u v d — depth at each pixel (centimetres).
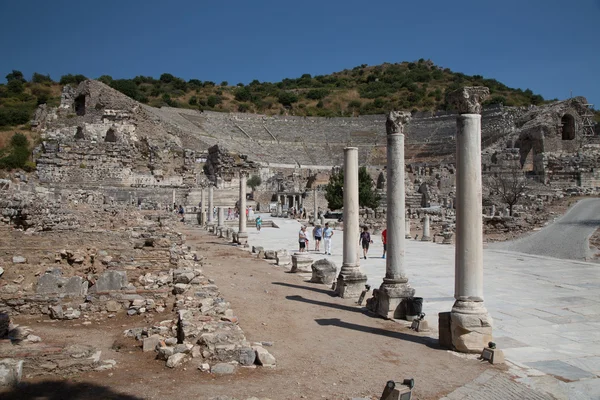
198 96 15238
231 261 2180
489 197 6500
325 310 1212
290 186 7675
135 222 2742
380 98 16275
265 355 766
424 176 7988
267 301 1293
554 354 857
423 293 1452
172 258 1571
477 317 859
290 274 1847
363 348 880
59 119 8062
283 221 5350
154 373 712
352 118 13138
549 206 5597
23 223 1741
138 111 8406
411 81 17638
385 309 1134
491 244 3294
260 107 15050
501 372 751
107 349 848
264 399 602
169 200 6344
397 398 578
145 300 1141
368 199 6072
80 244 1584
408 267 2045
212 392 637
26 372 694
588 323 1082
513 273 1864
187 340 810
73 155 6344
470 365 788
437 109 15062
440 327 908
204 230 4269
